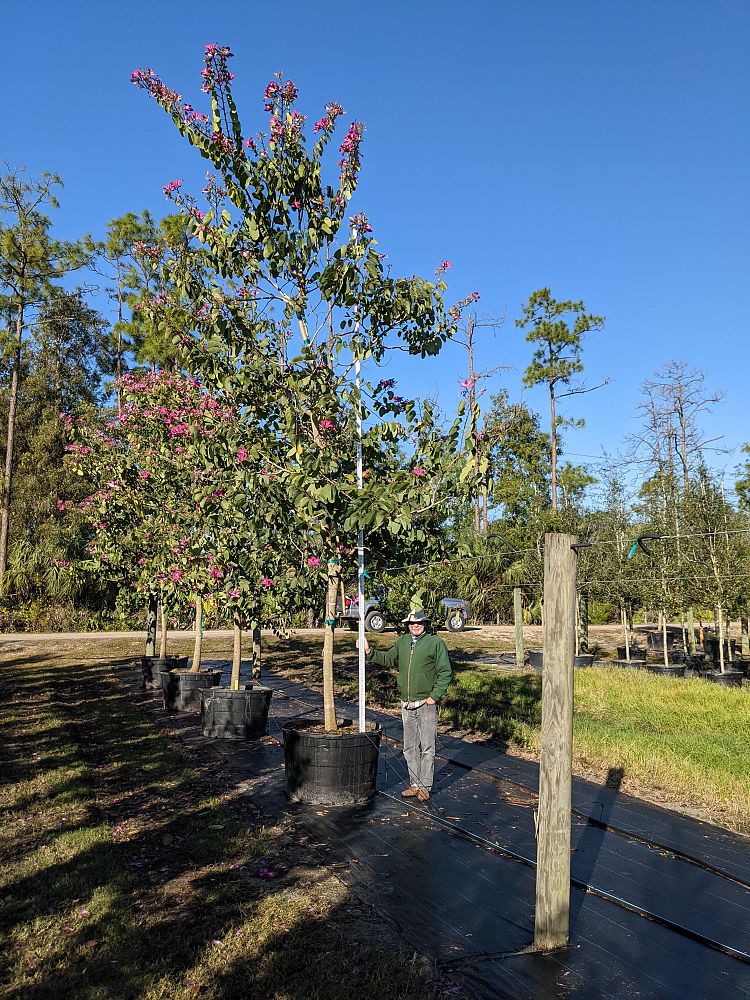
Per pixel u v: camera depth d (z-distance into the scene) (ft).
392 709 35.06
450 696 37.96
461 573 52.37
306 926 12.01
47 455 110.93
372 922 12.26
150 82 19.67
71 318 121.39
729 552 47.98
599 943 11.66
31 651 61.41
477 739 28.50
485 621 94.38
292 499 19.26
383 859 15.29
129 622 45.16
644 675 44.14
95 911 12.30
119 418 36.04
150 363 75.82
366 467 21.01
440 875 14.43
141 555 35.96
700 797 19.90
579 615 59.00
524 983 10.39
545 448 114.01
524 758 25.16
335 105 20.06
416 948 11.37
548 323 112.68
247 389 20.15
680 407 79.61
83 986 10.08
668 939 11.84
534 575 56.39
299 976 10.43
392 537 20.77
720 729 27.99
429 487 19.99
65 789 19.42
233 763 23.80
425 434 20.76
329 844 16.19
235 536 25.40
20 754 23.39
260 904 12.81
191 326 20.66
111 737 26.89
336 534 20.67
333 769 19.13
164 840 16.07
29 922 11.93
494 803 19.53
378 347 21.17
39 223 106.73
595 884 14.05
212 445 22.36
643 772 21.93
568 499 63.26
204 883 13.75
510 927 12.21
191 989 10.05
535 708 34.83
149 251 21.30
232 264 20.51
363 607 20.16
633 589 54.65
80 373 126.31
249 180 19.99
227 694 27.58
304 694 39.32
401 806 19.25
